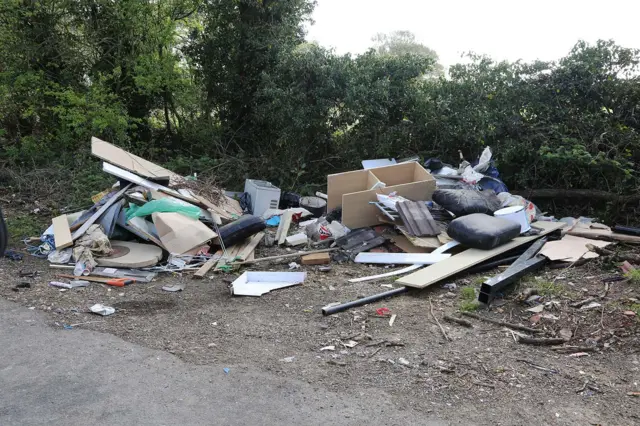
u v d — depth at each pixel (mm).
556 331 4457
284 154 11141
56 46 12414
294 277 6031
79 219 7367
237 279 5969
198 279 6227
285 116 10680
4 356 4266
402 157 9977
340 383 3805
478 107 9180
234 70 12242
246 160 11375
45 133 12820
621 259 5797
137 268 6430
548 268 5848
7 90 12156
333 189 7996
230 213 8359
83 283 5977
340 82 10281
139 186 7840
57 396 3678
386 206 7078
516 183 8906
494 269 6035
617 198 7871
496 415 3375
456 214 7008
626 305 4688
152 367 4070
